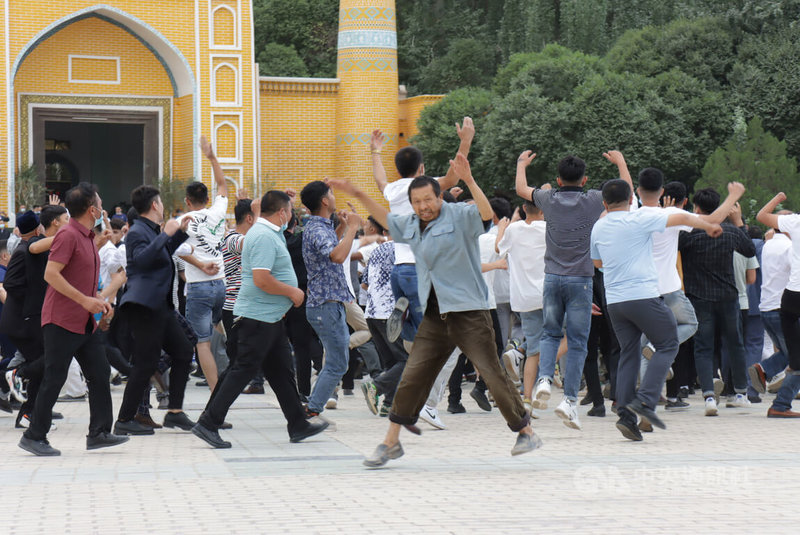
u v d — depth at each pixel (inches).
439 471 285.1
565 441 353.1
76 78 1250.6
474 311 281.9
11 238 546.6
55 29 1204.5
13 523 218.8
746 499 242.2
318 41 1785.2
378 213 287.4
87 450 336.2
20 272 388.8
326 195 382.9
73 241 322.0
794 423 409.1
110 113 1262.3
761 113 1346.0
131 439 364.5
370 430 385.7
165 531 209.6
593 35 1673.2
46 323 323.9
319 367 534.0
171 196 1187.9
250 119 1252.5
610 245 346.9
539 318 413.7
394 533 205.6
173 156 1282.0
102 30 1253.7
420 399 291.7
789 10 1444.4
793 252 425.1
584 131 1286.9
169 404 383.2
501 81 1427.2
